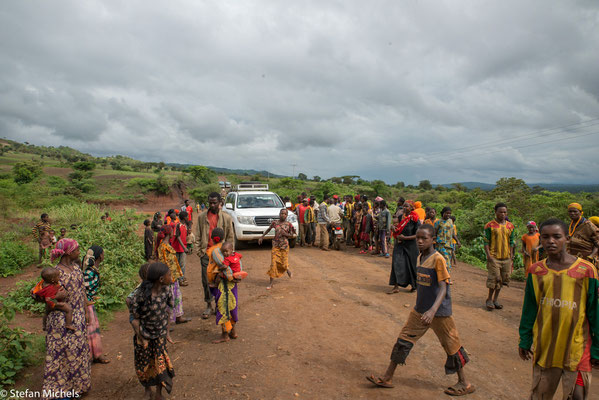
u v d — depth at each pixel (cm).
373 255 1247
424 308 399
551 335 299
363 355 502
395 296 783
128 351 537
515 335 588
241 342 548
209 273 539
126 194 6838
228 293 544
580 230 638
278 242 837
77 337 405
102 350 541
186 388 421
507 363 488
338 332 585
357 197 1409
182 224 888
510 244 707
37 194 3331
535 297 313
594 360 292
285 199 1495
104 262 849
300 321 633
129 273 948
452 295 814
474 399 395
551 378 303
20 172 6744
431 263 395
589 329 295
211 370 463
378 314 670
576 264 299
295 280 905
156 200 6831
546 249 307
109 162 17775
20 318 660
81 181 7575
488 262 707
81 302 419
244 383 429
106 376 463
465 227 1689
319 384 425
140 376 390
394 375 446
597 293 290
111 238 1106
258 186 1539
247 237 1280
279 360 488
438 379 438
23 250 1193
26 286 736
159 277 382
